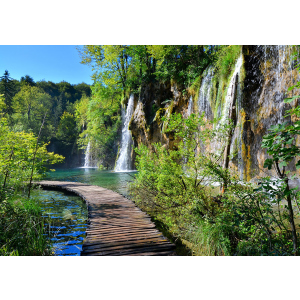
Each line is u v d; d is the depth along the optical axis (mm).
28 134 8633
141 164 7711
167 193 6441
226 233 4133
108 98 30422
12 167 7359
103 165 32375
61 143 45531
